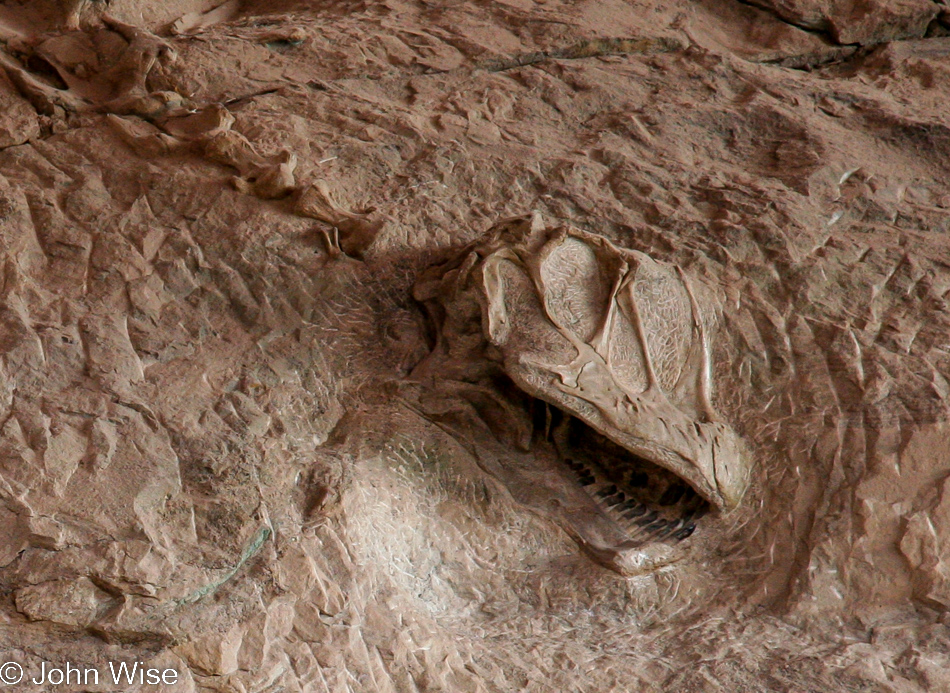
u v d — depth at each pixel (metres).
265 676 1.73
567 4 2.48
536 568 1.99
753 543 2.01
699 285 2.12
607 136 2.29
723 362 2.09
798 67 2.52
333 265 2.05
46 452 1.80
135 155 2.12
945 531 1.96
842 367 2.07
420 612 1.88
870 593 1.95
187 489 1.82
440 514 1.98
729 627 1.94
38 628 1.69
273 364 1.98
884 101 2.38
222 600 1.75
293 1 2.55
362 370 2.02
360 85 2.31
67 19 2.28
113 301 1.97
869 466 2.01
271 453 1.89
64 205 2.04
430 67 2.35
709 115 2.34
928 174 2.29
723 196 2.21
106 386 1.88
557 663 1.88
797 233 2.17
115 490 1.79
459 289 1.96
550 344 1.92
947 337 2.09
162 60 2.25
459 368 1.98
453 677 1.82
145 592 1.72
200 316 1.99
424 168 2.19
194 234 2.04
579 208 2.19
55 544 1.72
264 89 2.28
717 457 1.98
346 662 1.77
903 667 1.88
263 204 2.08
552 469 2.03
